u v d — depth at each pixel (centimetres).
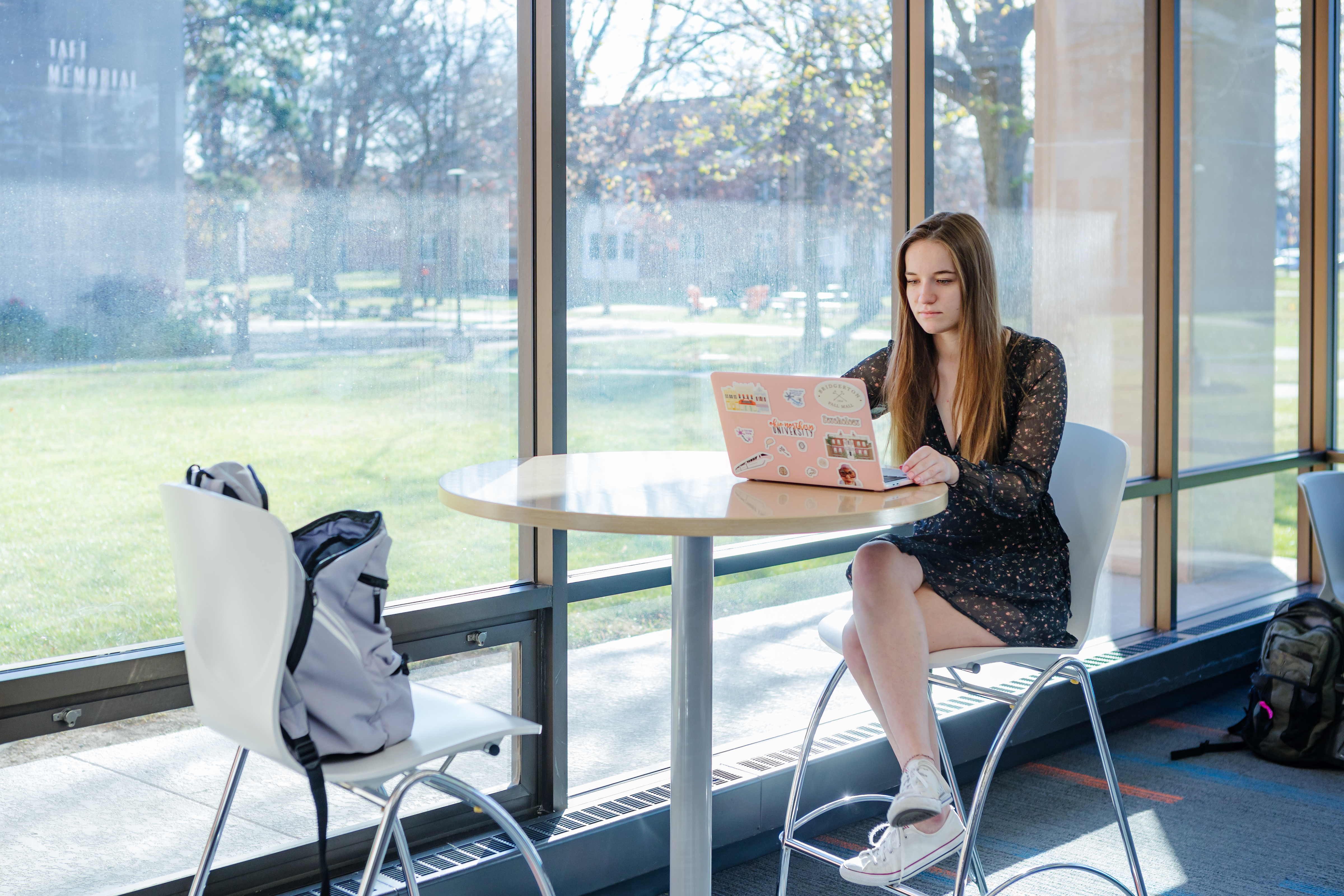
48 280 193
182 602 154
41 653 194
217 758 212
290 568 139
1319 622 341
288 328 221
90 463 198
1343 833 292
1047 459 206
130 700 199
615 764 276
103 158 197
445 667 242
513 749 254
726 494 181
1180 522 424
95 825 198
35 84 190
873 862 197
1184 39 413
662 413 283
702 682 196
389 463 236
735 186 292
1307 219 470
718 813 265
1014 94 353
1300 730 337
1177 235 403
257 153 215
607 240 268
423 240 238
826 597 320
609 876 249
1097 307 386
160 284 205
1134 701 372
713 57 285
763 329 301
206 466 212
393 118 232
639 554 282
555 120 248
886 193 325
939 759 222
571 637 265
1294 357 470
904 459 223
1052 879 266
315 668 150
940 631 206
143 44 201
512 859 232
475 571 248
